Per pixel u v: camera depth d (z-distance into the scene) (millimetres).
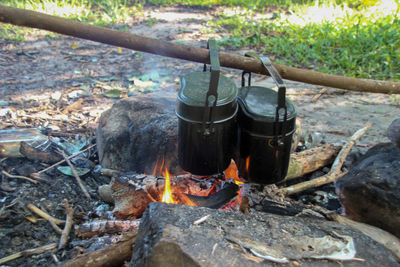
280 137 724
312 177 1130
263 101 772
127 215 886
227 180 920
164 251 586
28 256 832
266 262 591
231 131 749
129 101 1143
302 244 636
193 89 725
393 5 2807
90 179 1108
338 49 2152
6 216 928
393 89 962
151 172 1039
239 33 2545
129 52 2271
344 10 2838
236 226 658
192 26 2727
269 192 908
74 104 1543
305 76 906
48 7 2754
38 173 1093
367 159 890
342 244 646
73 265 723
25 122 1391
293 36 2420
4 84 1753
